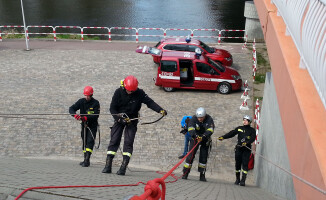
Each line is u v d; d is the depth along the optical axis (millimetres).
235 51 20500
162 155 9938
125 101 5734
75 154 9891
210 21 32969
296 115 3559
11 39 22422
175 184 5516
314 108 3221
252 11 24062
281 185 5645
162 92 14453
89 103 7180
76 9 37750
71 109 7082
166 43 16891
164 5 39719
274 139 6922
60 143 10422
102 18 34031
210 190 5309
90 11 36812
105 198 3035
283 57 4598
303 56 3629
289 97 4051
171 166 9383
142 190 3971
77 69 16859
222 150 10297
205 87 14359
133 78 5613
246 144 7637
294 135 3617
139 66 17547
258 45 21594
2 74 15930
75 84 14984
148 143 10516
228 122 11984
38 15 35188
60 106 12844
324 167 2465
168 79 14203
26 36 19766
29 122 11516
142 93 5805
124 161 5891
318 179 2562
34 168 4922
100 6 39156
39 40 22453
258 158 8836
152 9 37781
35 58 18484
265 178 7449
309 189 2852
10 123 11398
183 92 14500
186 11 36812
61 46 21062
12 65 17250
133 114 5918
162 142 10602
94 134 7395
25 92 13992
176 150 10219
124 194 3453
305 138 3076
